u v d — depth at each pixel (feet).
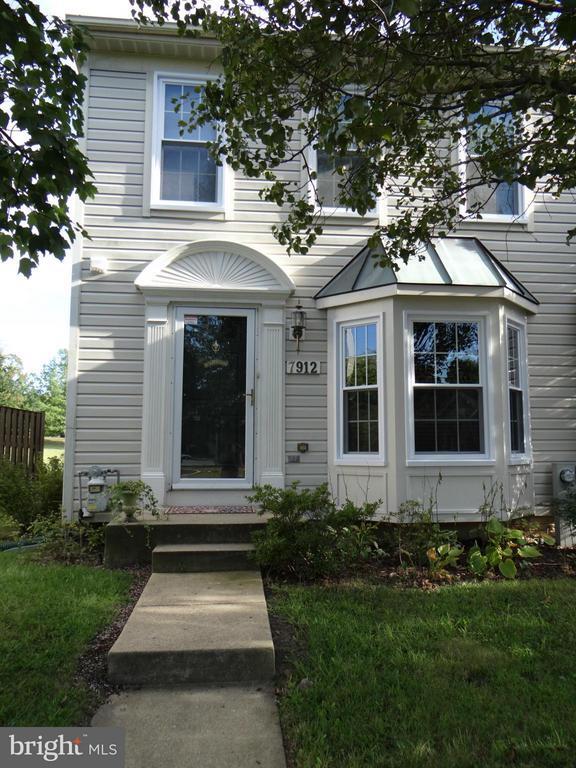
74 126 12.48
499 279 21.68
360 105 10.92
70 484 21.79
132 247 23.03
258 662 11.32
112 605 14.51
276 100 13.60
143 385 22.38
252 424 22.79
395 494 20.29
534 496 23.20
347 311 22.58
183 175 23.82
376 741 8.87
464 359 21.45
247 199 23.77
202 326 22.99
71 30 12.53
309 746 8.77
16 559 19.01
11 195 11.62
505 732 9.06
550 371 24.49
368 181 15.87
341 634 12.73
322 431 23.03
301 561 17.06
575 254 25.32
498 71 12.74
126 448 22.21
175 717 9.93
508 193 25.45
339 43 11.21
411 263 21.74
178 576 16.84
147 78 23.68
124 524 18.54
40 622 13.08
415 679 10.75
